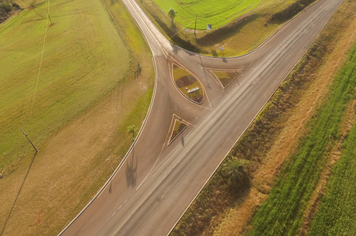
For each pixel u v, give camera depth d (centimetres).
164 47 7025
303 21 7606
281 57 6397
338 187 3750
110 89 5866
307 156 4178
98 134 4909
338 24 7362
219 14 8231
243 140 4559
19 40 7825
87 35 7719
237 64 6359
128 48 7025
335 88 5306
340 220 3416
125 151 4569
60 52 7144
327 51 6594
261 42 7006
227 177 4044
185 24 7731
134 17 8394
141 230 3534
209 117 5069
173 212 3691
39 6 9444
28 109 5581
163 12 8388
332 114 4800
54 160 4531
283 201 3634
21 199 3997
